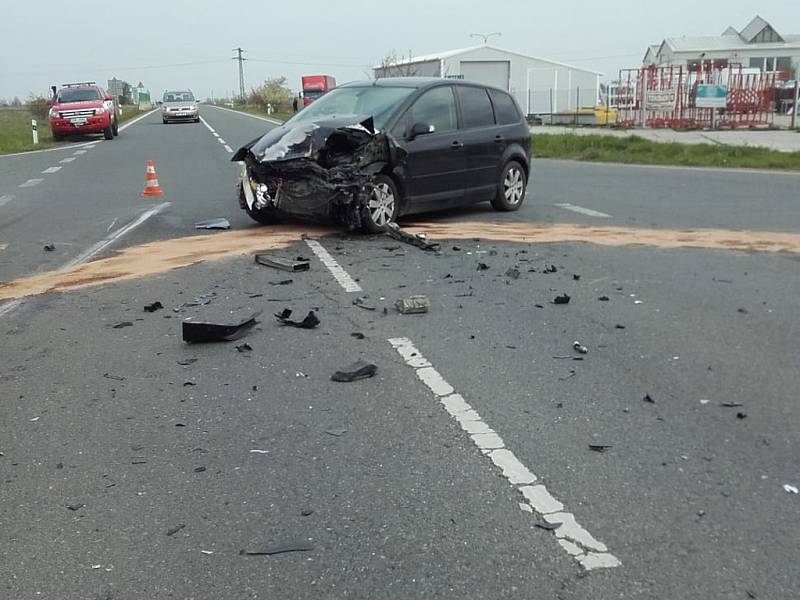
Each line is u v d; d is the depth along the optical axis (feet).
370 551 11.18
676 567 10.74
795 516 12.03
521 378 17.60
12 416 15.85
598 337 20.40
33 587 10.51
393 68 184.24
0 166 67.72
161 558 11.10
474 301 23.56
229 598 10.21
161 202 44.27
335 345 19.72
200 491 12.89
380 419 15.51
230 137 106.73
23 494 12.90
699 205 43.27
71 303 23.70
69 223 37.63
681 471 13.41
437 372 17.92
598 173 62.49
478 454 14.03
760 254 30.30
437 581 10.48
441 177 35.73
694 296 24.29
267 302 23.41
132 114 232.12
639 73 126.62
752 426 15.16
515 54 191.31
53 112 101.76
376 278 26.04
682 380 17.49
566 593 10.20
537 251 30.55
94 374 18.02
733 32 218.79
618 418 15.51
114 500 12.67
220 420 15.53
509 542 11.34
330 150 32.86
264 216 35.53
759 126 115.75
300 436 14.82
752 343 19.97
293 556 11.09
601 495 12.62
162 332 20.89
